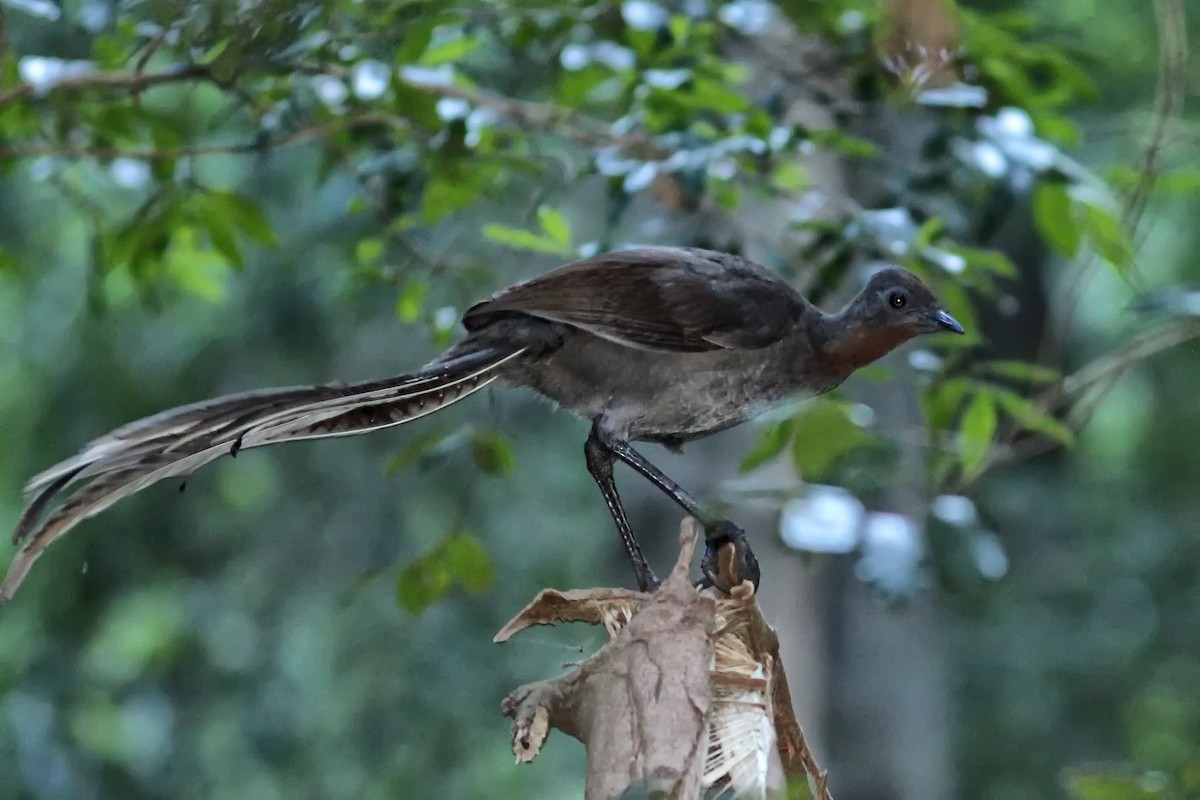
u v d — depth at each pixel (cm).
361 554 1839
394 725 1802
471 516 1875
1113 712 2266
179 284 1336
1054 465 2384
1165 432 2234
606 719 662
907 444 1154
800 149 1077
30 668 1723
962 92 1074
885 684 1678
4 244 1620
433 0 1030
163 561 1806
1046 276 2217
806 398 1010
